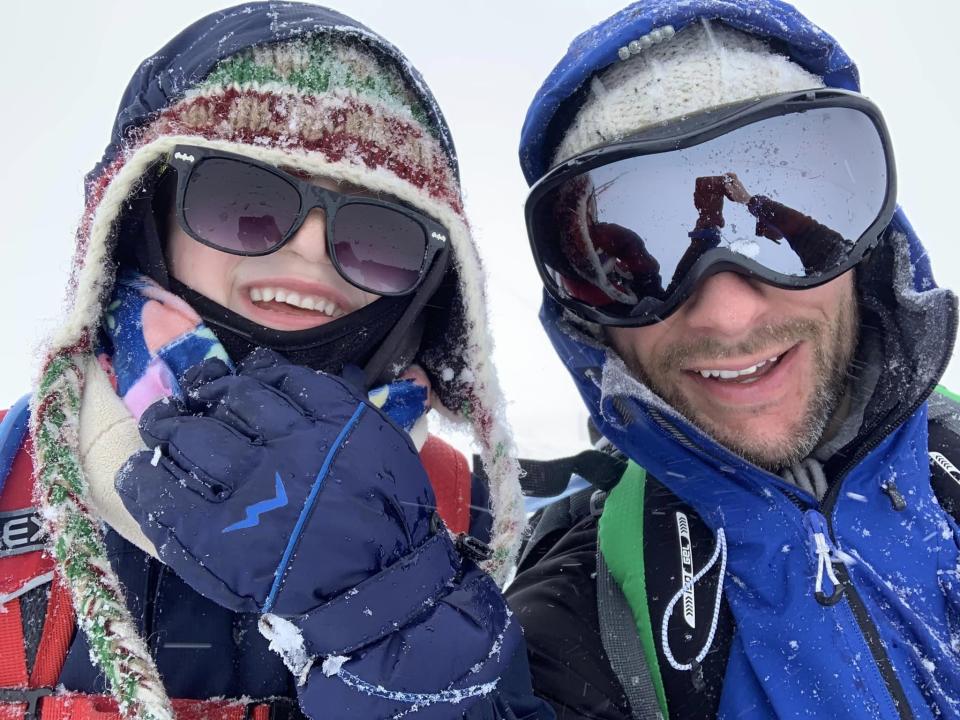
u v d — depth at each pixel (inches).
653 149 14.8
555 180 15.9
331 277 14.2
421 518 11.6
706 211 15.1
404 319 15.1
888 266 16.2
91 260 13.0
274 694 11.8
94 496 11.7
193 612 11.9
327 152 13.9
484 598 11.4
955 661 13.3
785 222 15.0
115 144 14.8
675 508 15.7
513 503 15.2
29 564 11.2
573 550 17.2
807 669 13.1
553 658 14.4
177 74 14.0
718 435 15.5
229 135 13.6
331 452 11.1
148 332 13.2
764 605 13.9
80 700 10.4
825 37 15.6
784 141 15.0
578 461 18.0
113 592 10.8
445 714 10.4
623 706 13.9
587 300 16.3
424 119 15.7
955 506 15.4
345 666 10.3
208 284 13.9
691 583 14.5
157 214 14.2
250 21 14.1
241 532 10.3
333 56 14.3
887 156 15.2
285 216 13.6
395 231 14.5
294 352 14.2
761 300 15.1
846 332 16.0
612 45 15.5
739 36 15.6
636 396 15.7
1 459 11.9
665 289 15.4
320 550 10.5
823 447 16.1
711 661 14.0
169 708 10.2
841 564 13.9
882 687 12.8
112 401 12.5
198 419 11.2
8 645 10.8
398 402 15.2
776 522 14.3
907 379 15.0
